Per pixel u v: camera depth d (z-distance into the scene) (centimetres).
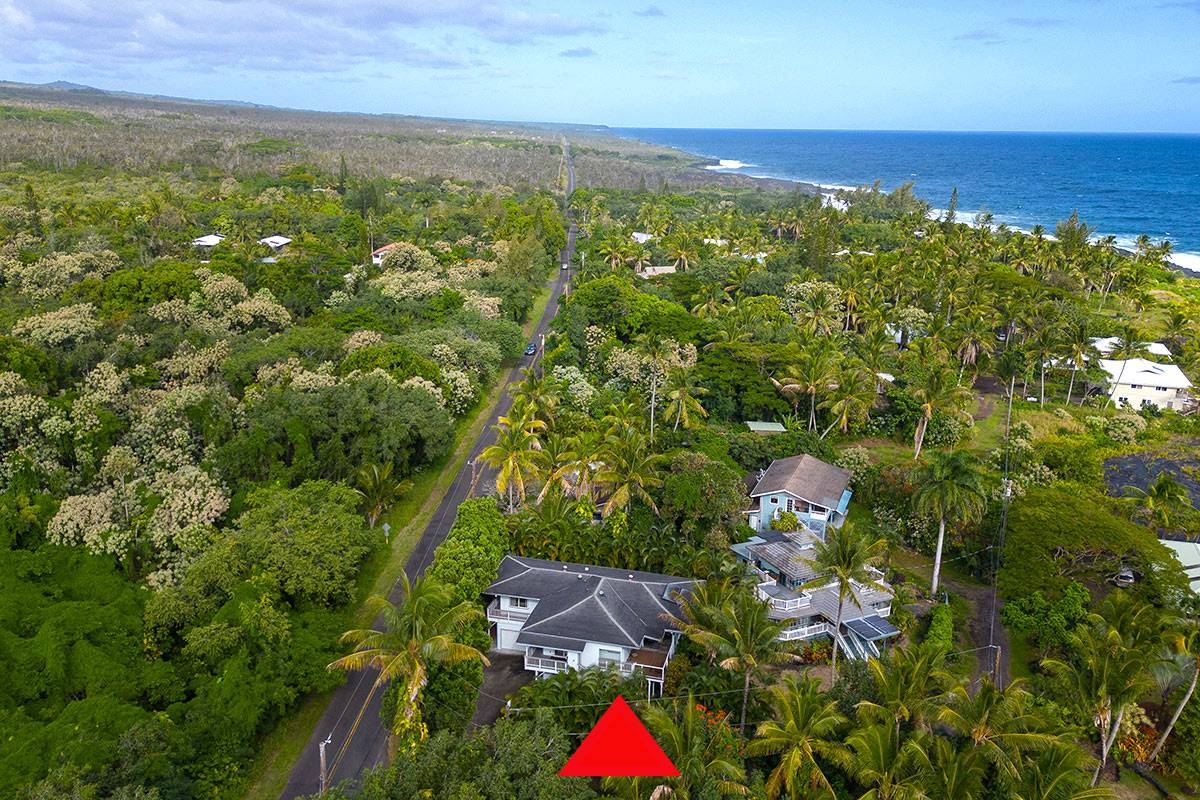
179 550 4812
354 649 4206
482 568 4688
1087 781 3684
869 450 7675
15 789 2938
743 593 4028
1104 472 7169
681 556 5216
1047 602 4731
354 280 10444
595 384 8556
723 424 7900
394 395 6494
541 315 11688
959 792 3117
